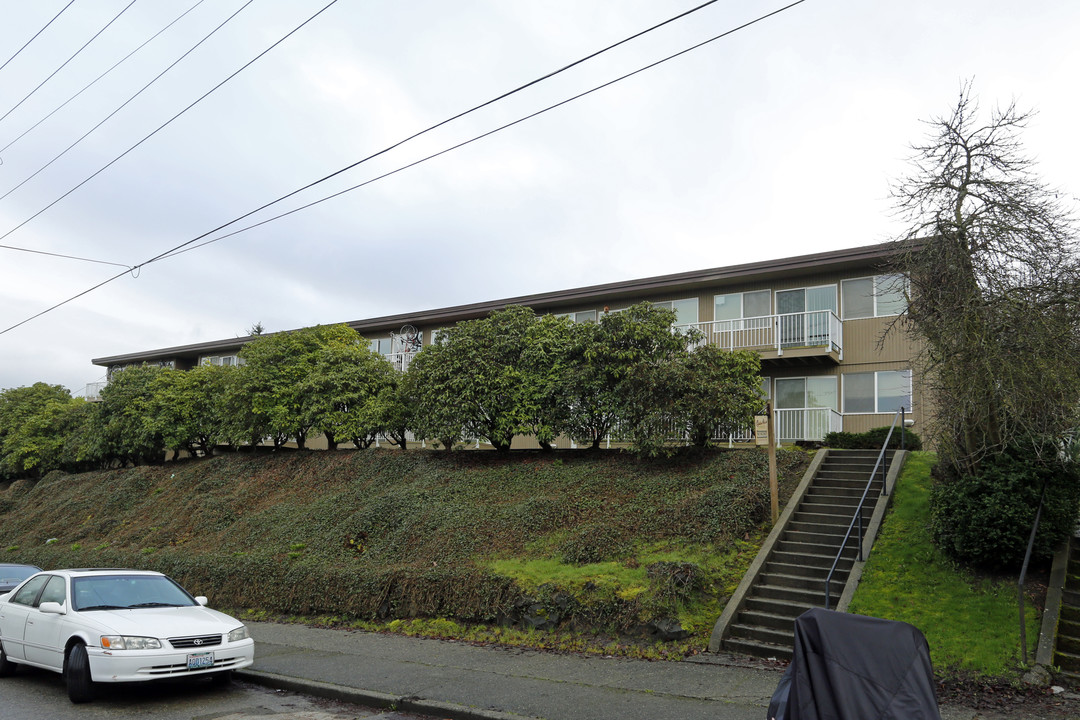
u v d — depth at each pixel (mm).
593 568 11844
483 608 11883
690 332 17672
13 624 10281
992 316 10320
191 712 8344
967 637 8891
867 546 11367
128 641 8547
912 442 16656
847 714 4531
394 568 13625
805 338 20531
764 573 11258
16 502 30578
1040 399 10000
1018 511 9828
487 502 15977
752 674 8789
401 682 9102
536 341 18484
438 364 19531
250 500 21016
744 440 20344
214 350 38500
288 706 8633
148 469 27016
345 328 25906
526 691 8477
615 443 21875
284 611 14609
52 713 8320
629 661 9633
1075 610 9188
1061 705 7484
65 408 34719
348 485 20000
